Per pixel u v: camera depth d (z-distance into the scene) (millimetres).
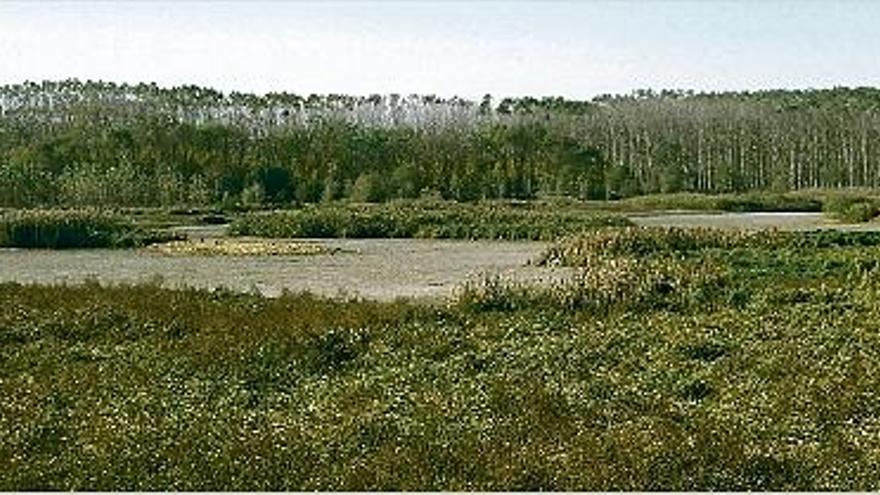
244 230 82500
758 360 22891
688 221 89000
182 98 179625
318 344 24922
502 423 17500
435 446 15789
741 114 179000
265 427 17469
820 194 126688
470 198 135750
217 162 134125
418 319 29297
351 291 41281
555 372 22250
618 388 20500
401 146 152500
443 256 59625
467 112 187875
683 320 28719
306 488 13938
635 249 53656
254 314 29172
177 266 54656
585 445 15797
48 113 170625
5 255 64438
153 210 105562
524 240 75625
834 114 175375
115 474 14617
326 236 80688
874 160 165250
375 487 13914
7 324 27422
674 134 172000
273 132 161125
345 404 19344
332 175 133250
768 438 16500
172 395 20219
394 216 83562
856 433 16922
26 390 20281
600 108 192750
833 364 22359
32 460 15398
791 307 30906
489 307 30969
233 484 14156
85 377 21594
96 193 119750
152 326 27531
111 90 179625
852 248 51062
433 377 21891
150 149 137500
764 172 162250
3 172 121500
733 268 40844
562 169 144875
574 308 30906
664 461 14828
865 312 29844
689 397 20203
